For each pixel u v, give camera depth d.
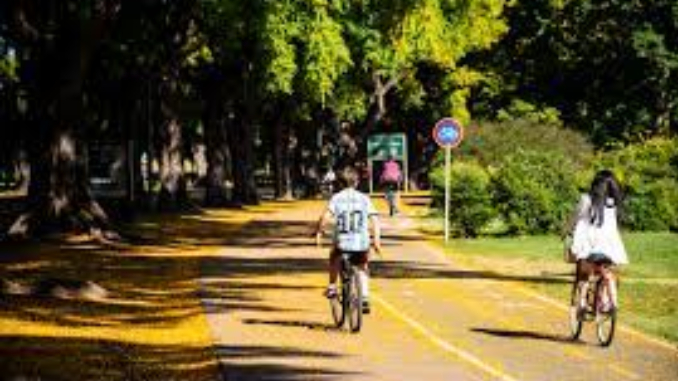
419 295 39.91
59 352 27.94
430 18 69.56
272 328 31.27
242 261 52.59
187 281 44.62
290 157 138.75
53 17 61.72
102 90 90.75
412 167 164.00
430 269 49.44
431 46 71.62
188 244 64.50
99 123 114.00
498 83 141.12
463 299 38.84
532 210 68.81
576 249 29.41
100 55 77.56
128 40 75.25
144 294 40.84
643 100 129.62
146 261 53.94
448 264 51.84
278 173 136.00
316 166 146.50
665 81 126.06
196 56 95.56
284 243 64.38
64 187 63.88
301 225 80.75
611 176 29.50
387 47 72.31
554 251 58.69
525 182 68.81
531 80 140.25
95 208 65.25
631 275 47.59
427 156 163.12
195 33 89.06
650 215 73.38
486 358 26.62
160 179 97.25
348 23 72.06
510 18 138.50
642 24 124.38
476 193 68.56
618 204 29.52
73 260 54.28
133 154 93.00
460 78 136.50
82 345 29.11
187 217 90.25
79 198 64.88
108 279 45.78
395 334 30.41
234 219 89.44
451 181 69.00
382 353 27.05
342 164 139.88
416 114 153.00
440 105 140.38
